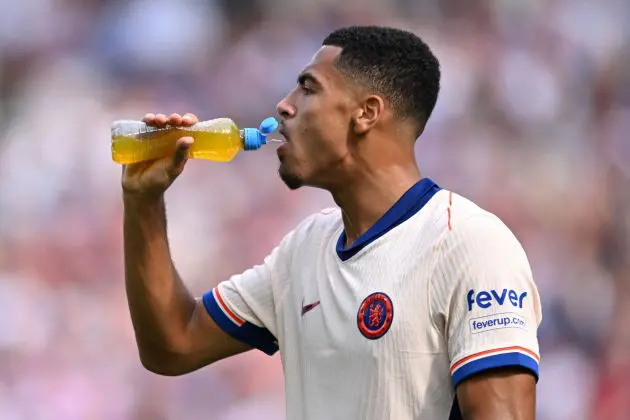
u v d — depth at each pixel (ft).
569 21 133.69
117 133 31.91
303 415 31.17
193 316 34.12
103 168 114.21
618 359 107.65
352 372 29.58
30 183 112.47
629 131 127.34
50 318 100.89
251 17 129.80
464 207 29.86
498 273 28.37
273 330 33.32
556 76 129.59
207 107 124.88
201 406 92.89
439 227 29.50
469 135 122.52
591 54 132.67
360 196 31.35
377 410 28.94
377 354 29.04
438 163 119.85
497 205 119.24
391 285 29.37
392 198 31.12
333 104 31.45
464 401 27.89
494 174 120.47
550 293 112.37
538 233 118.52
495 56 128.67
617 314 110.83
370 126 31.30
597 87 130.41
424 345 28.78
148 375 95.61
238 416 92.22
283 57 127.13
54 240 108.37
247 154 110.83
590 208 121.08
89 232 109.70
